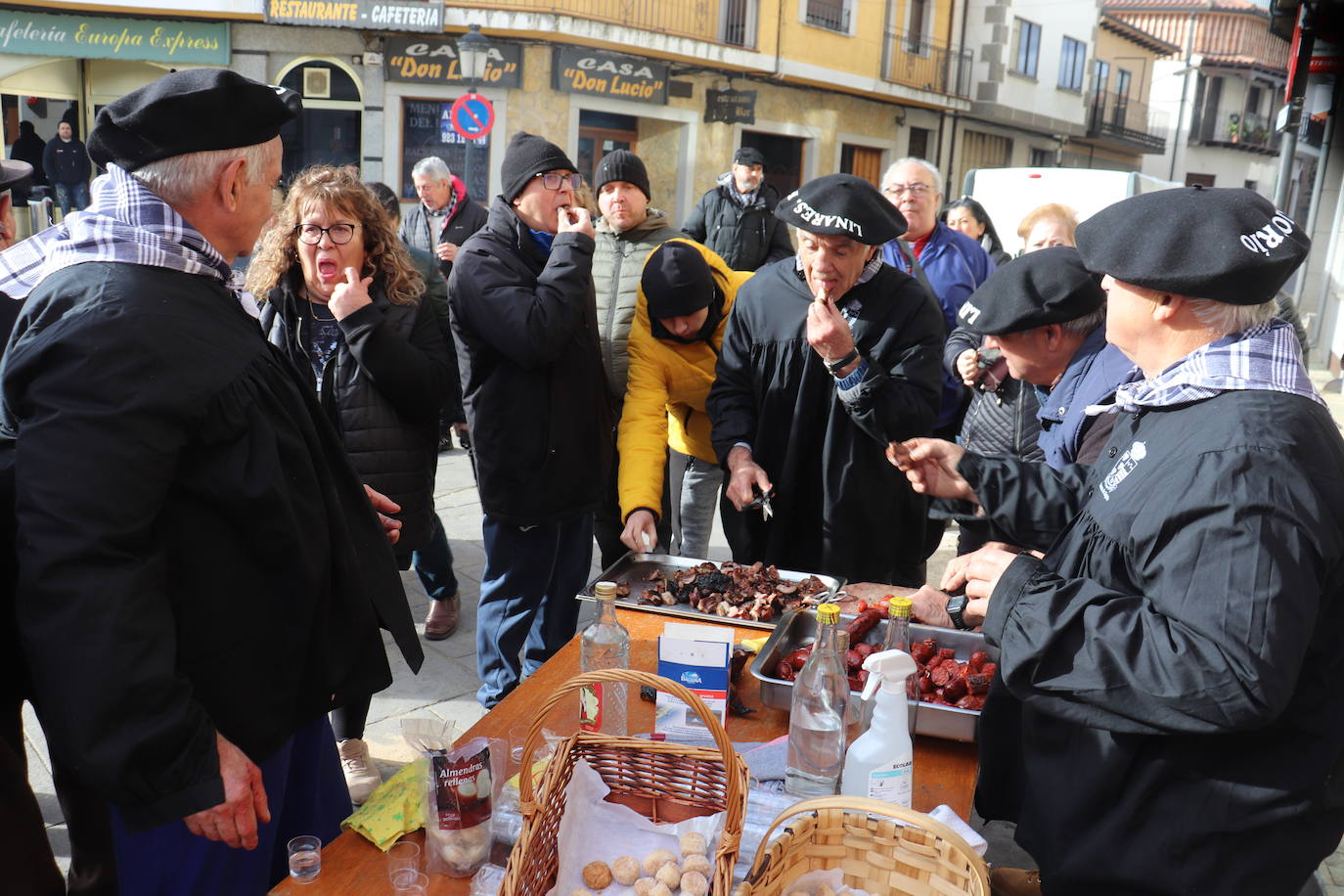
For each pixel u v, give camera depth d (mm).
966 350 3299
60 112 12953
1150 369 1412
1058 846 1418
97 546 1318
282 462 1579
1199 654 1194
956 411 3783
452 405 3830
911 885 1331
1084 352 2141
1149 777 1328
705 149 14953
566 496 3018
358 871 1502
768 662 1958
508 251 2891
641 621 2361
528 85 13062
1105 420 1987
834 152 17062
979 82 19406
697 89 14602
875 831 1346
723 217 7234
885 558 2846
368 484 2939
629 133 14719
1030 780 1474
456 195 6758
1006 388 2930
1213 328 1320
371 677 1778
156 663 1356
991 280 2258
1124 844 1354
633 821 1498
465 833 1481
